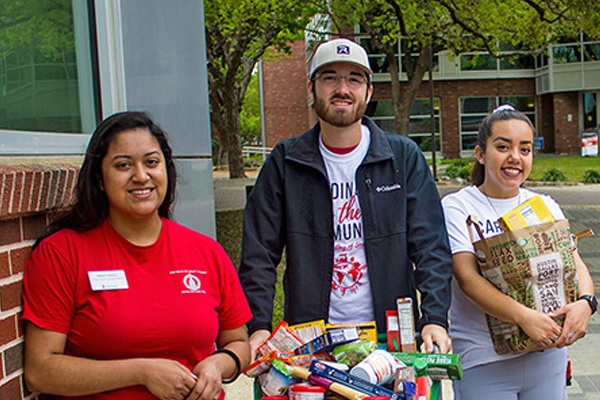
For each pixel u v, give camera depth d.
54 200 2.34
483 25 16.30
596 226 12.54
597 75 29.81
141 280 2.16
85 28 3.35
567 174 22.28
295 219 2.95
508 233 2.69
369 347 2.39
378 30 18.73
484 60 30.95
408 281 2.96
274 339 2.45
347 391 2.19
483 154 3.00
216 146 43.12
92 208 2.15
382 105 29.88
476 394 2.93
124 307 2.10
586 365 5.34
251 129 57.50
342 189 2.94
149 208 2.16
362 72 2.85
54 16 3.06
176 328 2.17
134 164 2.15
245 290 2.88
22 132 2.66
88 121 3.34
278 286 7.65
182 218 4.27
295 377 2.32
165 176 2.23
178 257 2.26
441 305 2.68
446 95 31.09
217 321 2.32
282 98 38.41
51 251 2.08
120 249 2.17
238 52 19.17
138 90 3.74
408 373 2.21
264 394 2.38
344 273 2.92
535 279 2.69
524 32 17.02
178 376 2.06
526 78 31.61
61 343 2.07
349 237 2.93
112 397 2.10
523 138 2.88
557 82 30.17
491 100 31.53
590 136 29.52
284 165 3.00
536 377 2.88
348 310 2.91
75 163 2.71
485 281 2.81
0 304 2.01
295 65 38.09
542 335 2.66
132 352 2.12
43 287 2.05
